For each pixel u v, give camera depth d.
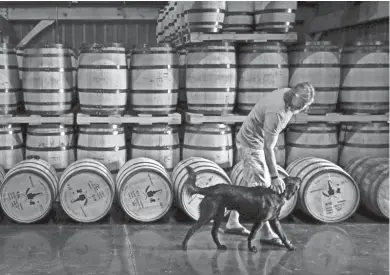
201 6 7.55
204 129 7.79
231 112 8.03
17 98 8.08
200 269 5.43
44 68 7.67
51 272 5.29
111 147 7.79
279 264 5.61
